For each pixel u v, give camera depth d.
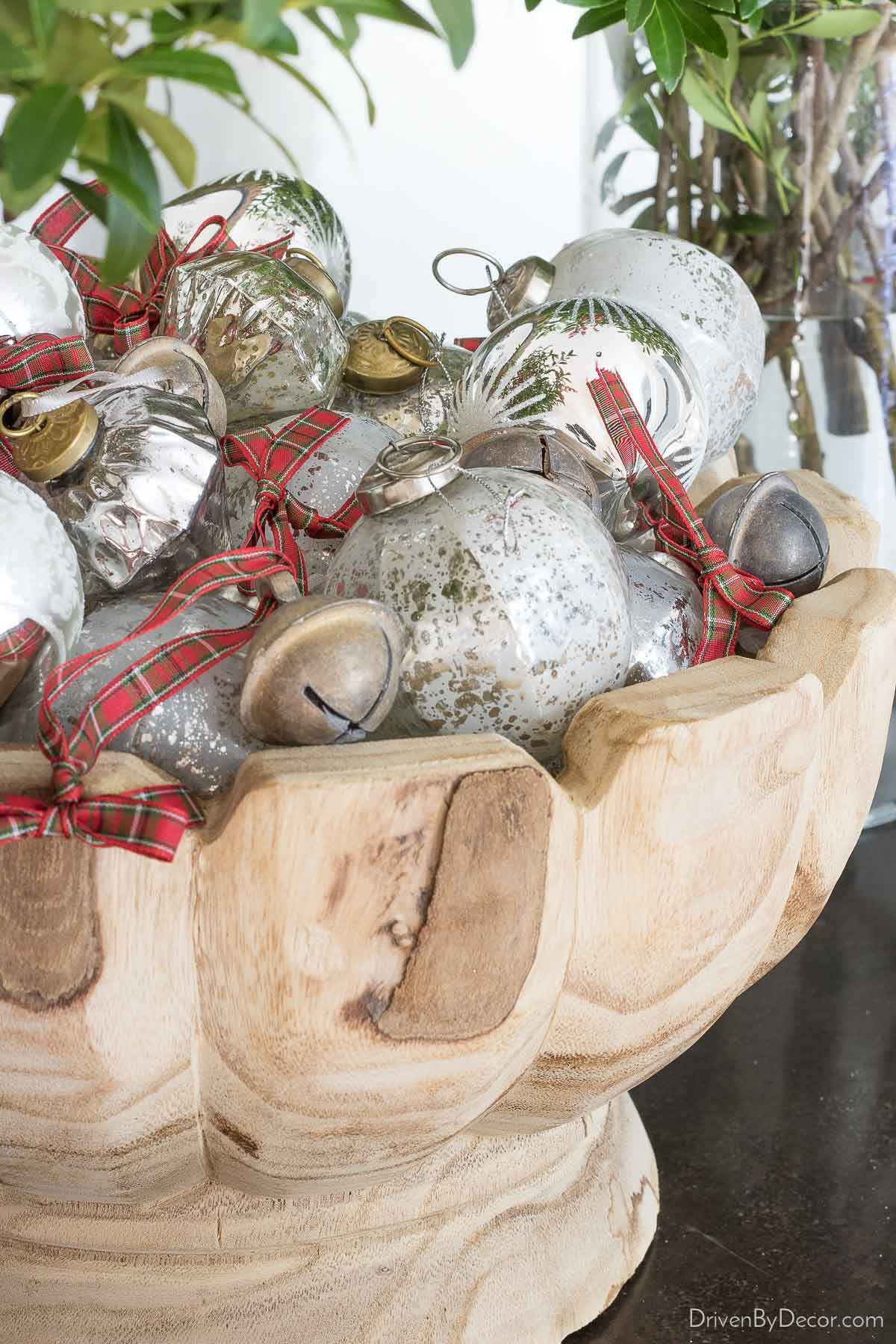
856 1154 0.59
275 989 0.33
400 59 1.29
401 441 0.43
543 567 0.39
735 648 0.51
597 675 0.40
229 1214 0.44
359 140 1.30
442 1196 0.47
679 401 0.52
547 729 0.40
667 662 0.47
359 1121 0.36
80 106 0.30
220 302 0.53
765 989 0.73
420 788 0.32
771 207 0.89
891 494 0.94
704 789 0.36
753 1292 0.51
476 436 0.48
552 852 0.34
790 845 0.40
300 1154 0.37
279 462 0.51
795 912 0.45
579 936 0.37
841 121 0.87
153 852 0.32
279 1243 0.45
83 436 0.43
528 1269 0.48
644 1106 0.63
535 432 0.47
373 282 1.35
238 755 0.39
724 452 0.65
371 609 0.36
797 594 0.50
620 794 0.36
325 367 0.54
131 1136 0.36
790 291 0.90
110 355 0.62
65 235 0.62
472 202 1.36
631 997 0.38
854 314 0.90
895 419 0.92
